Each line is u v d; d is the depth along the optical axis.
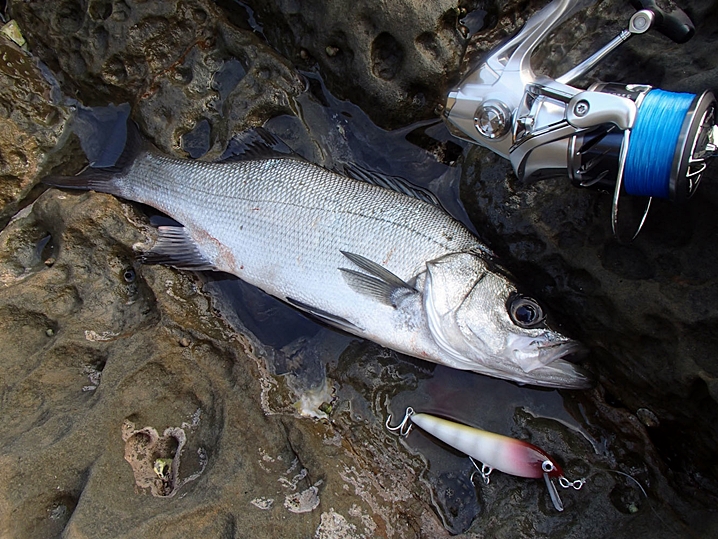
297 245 0.40
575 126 0.29
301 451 0.35
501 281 0.38
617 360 0.37
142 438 0.36
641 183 0.29
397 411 0.40
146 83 0.43
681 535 0.34
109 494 0.33
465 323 0.38
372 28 0.38
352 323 0.40
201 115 0.44
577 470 0.37
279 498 0.34
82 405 0.35
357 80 0.40
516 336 0.37
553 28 0.34
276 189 0.41
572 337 0.39
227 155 0.43
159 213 0.44
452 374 0.41
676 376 0.33
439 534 0.36
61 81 0.45
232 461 0.34
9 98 0.43
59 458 0.33
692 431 0.35
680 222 0.33
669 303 0.33
